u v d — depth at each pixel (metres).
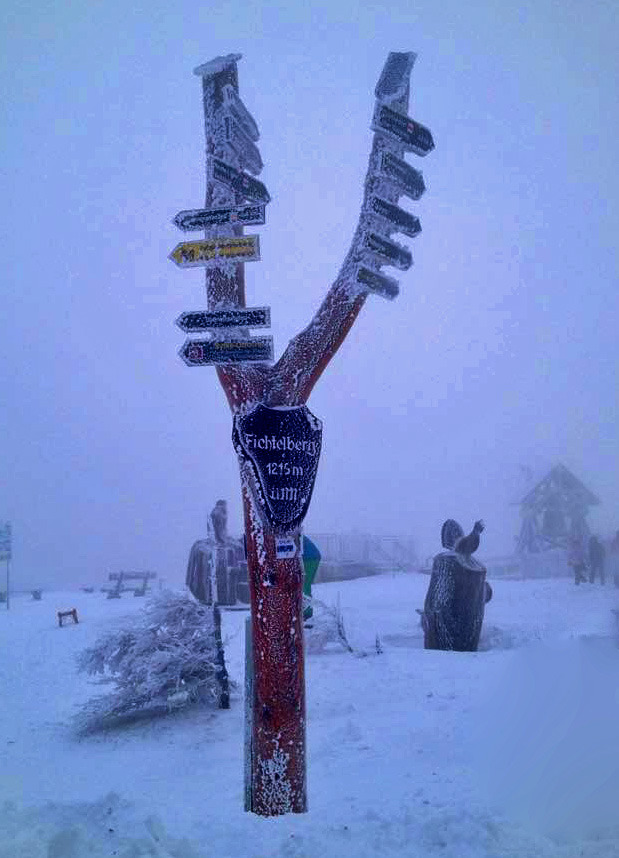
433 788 6.07
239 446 5.71
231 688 11.26
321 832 5.01
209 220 6.16
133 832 4.86
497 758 6.70
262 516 5.66
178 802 6.25
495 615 18.50
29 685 13.54
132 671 10.28
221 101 6.28
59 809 5.39
